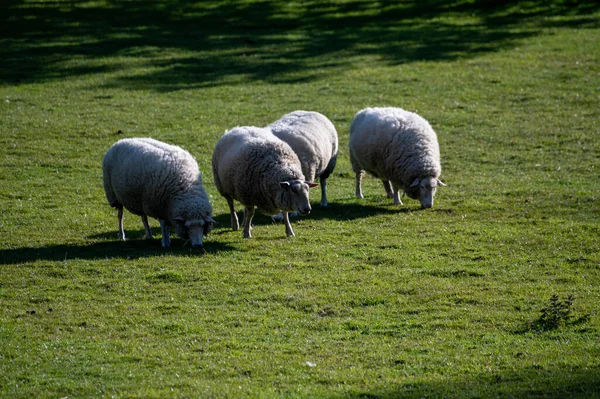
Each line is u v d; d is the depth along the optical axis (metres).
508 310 21.45
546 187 35.72
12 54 63.84
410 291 22.98
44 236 29.39
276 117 48.72
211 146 43.31
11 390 16.58
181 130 46.03
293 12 81.12
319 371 17.47
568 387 16.00
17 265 25.33
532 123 47.22
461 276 24.45
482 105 51.25
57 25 74.19
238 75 59.12
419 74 58.91
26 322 20.75
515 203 33.38
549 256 26.33
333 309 21.61
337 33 73.00
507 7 80.25
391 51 66.12
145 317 21.06
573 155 41.28
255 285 23.55
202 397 15.96
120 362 18.17
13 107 49.78
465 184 36.88
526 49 65.25
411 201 34.94
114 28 73.81
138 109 50.31
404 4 83.12
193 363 18.06
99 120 47.72
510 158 41.28
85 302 22.30
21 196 35.09
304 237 28.78
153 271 24.78
